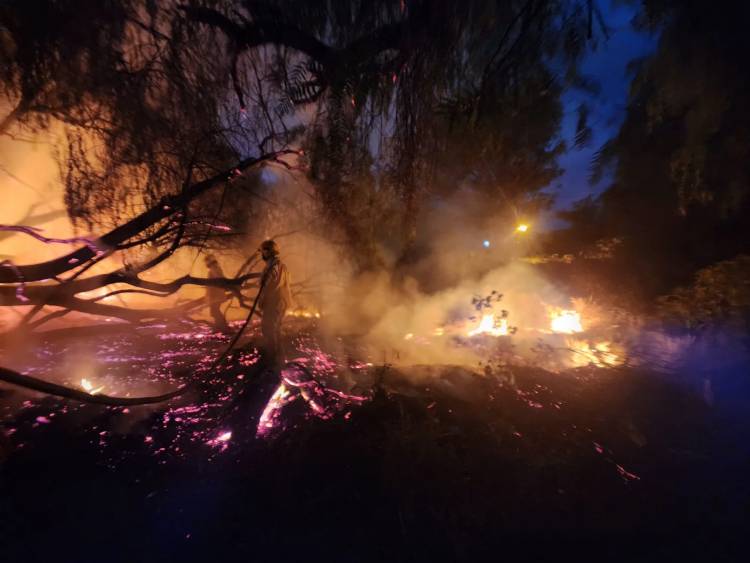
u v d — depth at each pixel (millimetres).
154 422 3641
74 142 4055
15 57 3299
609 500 2773
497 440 3389
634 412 3895
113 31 3398
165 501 2719
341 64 3068
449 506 2705
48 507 2643
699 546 2398
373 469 3029
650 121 3525
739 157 4332
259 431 3516
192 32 3467
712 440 3449
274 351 4828
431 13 2949
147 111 3822
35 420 3625
